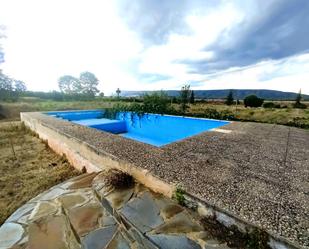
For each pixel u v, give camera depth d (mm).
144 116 7715
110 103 11469
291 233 1140
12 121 8445
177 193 1674
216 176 1890
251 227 1239
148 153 2518
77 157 3223
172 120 6879
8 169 3275
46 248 1470
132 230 1473
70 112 8242
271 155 2578
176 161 2266
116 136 3406
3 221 1935
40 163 3559
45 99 21172
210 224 1431
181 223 1462
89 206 1909
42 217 1821
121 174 2131
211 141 3258
